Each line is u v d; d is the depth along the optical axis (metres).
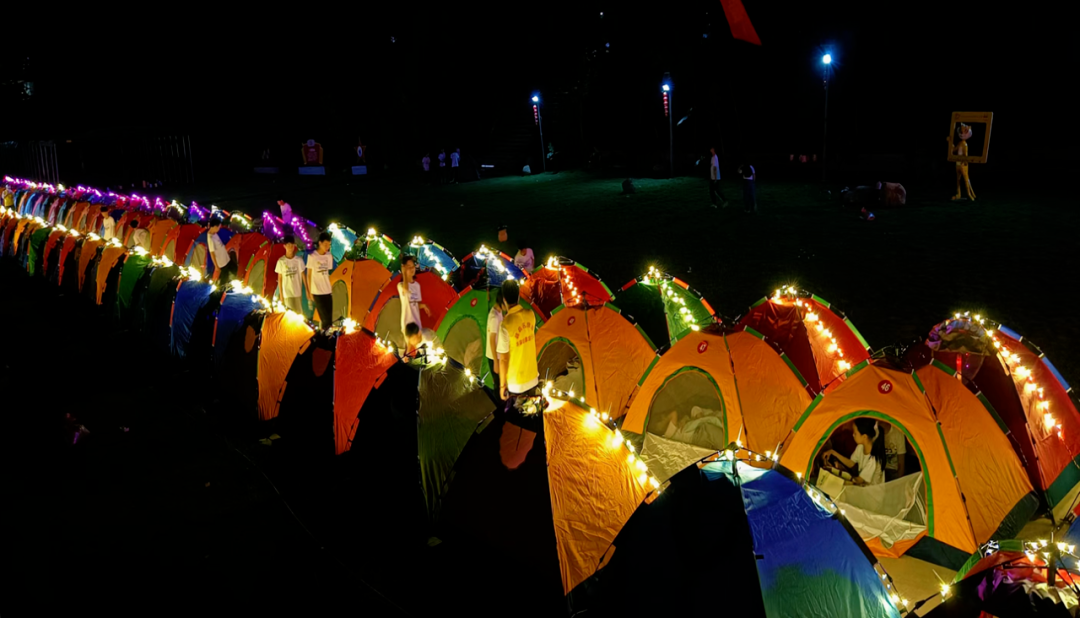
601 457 6.28
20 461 8.65
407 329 8.94
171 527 7.42
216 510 7.71
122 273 14.30
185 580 6.56
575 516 6.07
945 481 6.57
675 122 38.78
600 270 17.25
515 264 13.57
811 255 16.95
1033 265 14.77
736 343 8.09
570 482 6.16
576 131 42.19
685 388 8.88
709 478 5.22
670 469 8.22
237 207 33.34
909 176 28.72
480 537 6.51
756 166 35.00
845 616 4.81
